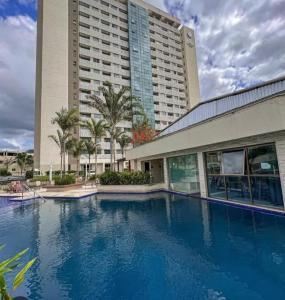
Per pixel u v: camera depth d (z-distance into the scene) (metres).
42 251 6.14
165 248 5.83
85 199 15.20
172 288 3.97
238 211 9.09
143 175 17.52
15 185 20.00
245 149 9.41
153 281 4.26
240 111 8.65
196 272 4.47
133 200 13.85
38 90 45.25
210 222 7.86
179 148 13.23
